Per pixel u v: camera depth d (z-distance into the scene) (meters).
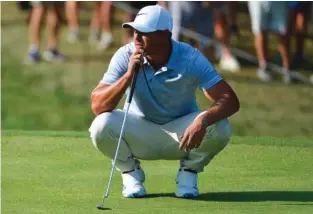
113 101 12.98
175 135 13.32
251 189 13.66
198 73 12.98
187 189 13.16
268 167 15.21
